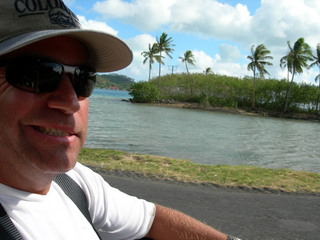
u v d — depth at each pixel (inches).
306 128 1419.8
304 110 2234.3
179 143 647.8
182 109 2094.0
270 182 241.4
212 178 244.7
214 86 2437.3
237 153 592.7
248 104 2367.1
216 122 1327.5
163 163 287.4
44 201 44.4
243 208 182.2
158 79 2672.2
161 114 1503.4
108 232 57.9
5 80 37.2
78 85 42.3
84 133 44.7
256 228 154.8
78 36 41.6
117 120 1039.6
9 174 40.7
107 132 721.0
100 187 57.8
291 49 2108.8
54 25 37.3
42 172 40.8
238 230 151.4
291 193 219.3
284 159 577.9
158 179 233.1
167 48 2613.2
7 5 35.4
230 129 1075.3
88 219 51.5
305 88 2192.4
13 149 38.5
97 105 1790.1
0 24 35.3
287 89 2220.7
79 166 57.1
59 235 44.2
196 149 589.3
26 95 37.3
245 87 2340.1
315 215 177.3
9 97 37.3
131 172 245.3
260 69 2258.9
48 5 37.0
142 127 890.7
